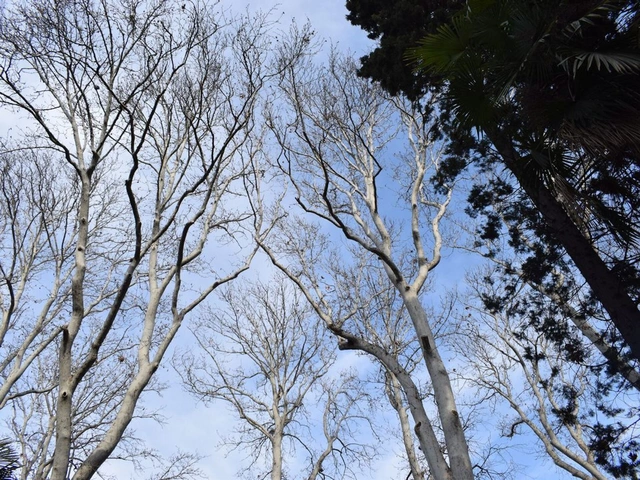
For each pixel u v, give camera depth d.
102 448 6.24
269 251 10.52
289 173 10.61
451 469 8.56
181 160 9.80
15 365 13.13
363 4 14.84
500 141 10.26
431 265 11.22
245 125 9.18
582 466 16.20
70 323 6.69
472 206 13.77
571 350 12.15
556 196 8.20
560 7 7.21
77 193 14.74
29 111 7.55
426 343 9.72
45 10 7.80
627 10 7.34
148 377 7.19
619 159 7.59
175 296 8.05
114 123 7.73
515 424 17.89
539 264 12.23
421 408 9.27
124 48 8.27
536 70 7.68
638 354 7.99
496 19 7.79
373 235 11.88
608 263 9.23
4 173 13.16
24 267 14.48
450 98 8.57
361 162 13.23
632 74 6.96
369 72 13.48
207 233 8.91
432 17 12.77
